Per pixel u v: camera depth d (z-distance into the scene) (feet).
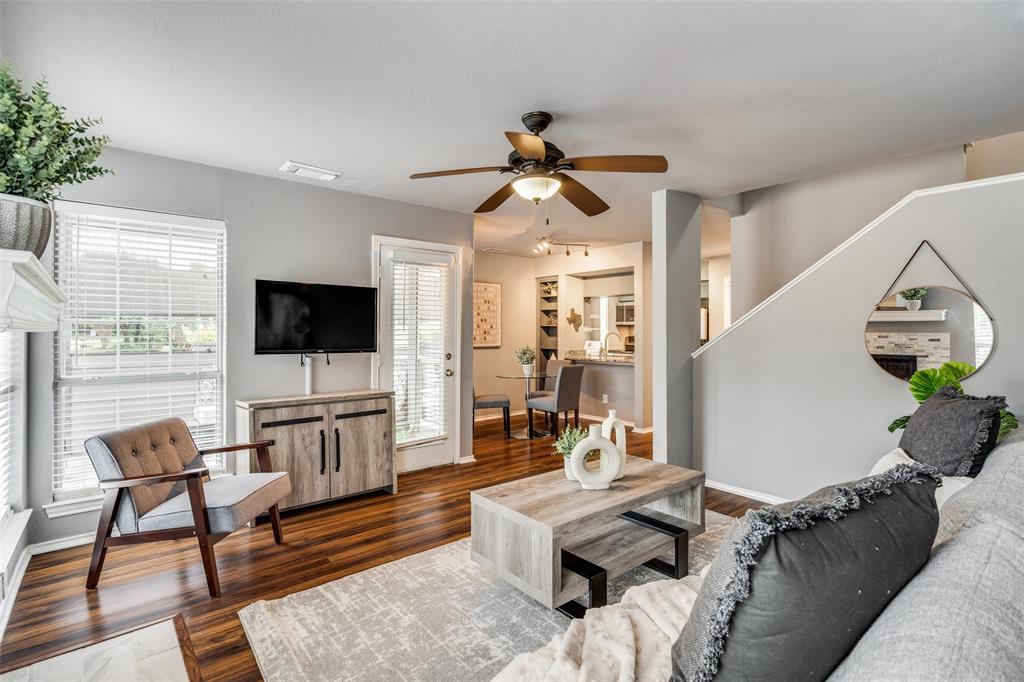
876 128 9.88
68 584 8.65
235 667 6.55
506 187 9.45
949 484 6.81
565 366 20.25
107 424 10.76
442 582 8.74
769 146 10.81
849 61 7.41
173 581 8.79
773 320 12.97
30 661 6.66
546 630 7.33
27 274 3.74
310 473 12.22
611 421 9.29
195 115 9.14
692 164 11.93
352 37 6.73
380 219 14.83
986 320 9.62
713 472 14.28
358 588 8.53
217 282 12.16
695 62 7.41
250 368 12.54
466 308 16.92
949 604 2.74
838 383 11.76
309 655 6.76
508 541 7.73
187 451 9.97
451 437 16.58
